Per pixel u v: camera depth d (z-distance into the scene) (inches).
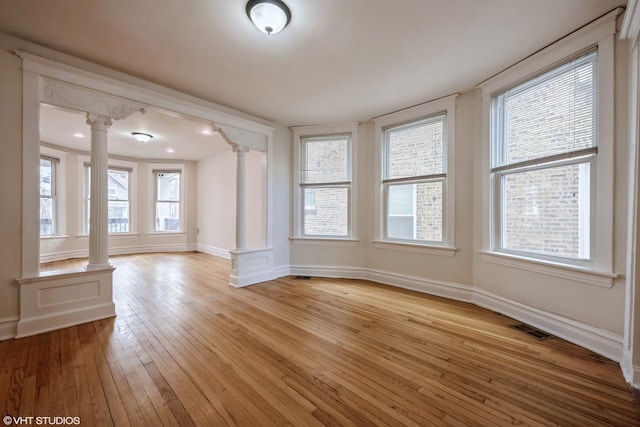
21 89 87.9
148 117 155.9
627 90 74.5
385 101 136.3
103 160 105.5
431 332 94.1
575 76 87.2
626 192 74.9
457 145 128.2
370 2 72.3
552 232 94.4
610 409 57.6
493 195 115.4
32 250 90.4
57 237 214.1
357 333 93.2
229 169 240.5
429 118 139.6
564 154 89.4
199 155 259.9
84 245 233.0
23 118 88.1
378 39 88.2
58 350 79.7
